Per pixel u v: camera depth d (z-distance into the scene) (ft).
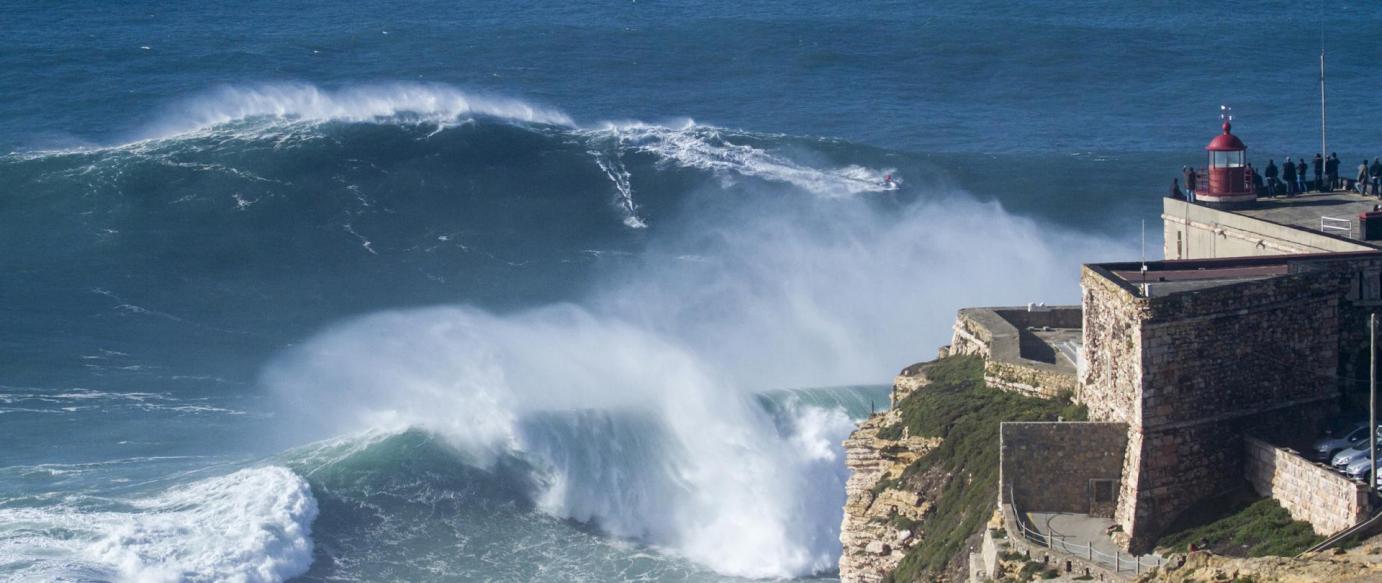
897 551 360.69
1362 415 313.94
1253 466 301.22
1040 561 293.02
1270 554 276.00
